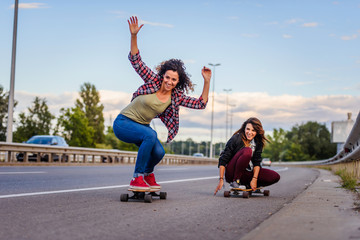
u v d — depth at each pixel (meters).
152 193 5.85
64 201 5.23
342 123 51.12
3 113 63.84
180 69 5.30
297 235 2.88
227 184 9.66
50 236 3.12
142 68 5.29
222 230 3.57
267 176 6.67
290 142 140.88
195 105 5.57
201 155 81.81
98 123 86.75
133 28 5.22
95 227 3.51
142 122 5.52
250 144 6.57
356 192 6.81
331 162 28.00
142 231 3.40
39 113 64.62
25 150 16.38
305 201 5.22
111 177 10.90
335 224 3.32
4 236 3.09
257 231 3.06
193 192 7.16
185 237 3.24
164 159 31.91
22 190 6.59
